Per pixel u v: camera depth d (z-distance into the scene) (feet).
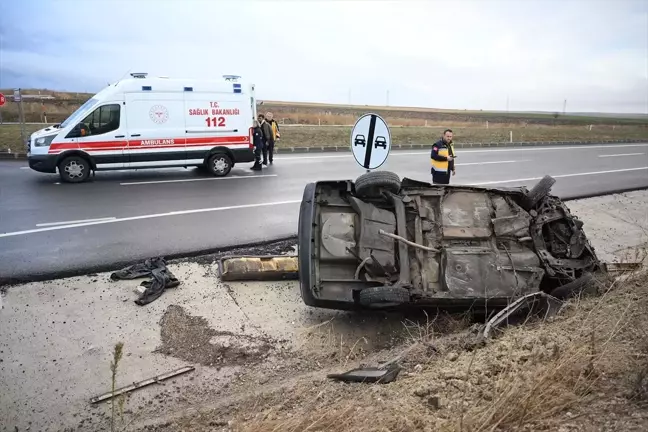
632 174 57.26
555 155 76.43
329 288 17.83
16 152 55.77
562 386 11.05
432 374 13.33
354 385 13.75
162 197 37.55
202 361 16.39
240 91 46.88
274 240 28.25
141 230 28.94
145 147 43.91
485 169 58.18
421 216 19.66
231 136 46.98
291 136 85.10
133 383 14.98
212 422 12.60
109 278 22.06
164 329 18.17
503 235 19.84
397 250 18.62
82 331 17.76
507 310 16.71
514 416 10.18
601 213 37.65
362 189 19.26
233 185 43.06
